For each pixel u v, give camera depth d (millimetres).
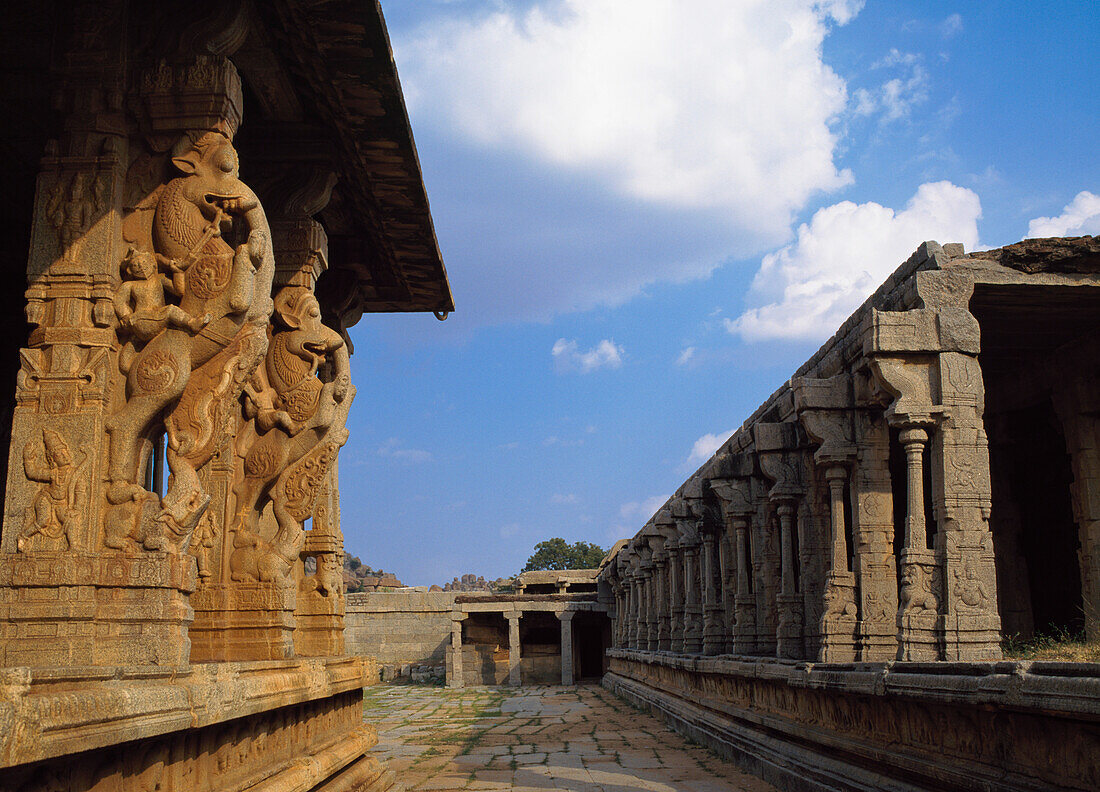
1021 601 18438
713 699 17234
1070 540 18641
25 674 3410
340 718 9867
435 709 26000
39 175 6375
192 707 4965
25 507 5820
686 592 23984
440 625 43062
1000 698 6723
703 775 12750
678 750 15750
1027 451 19453
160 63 6652
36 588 5648
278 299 9930
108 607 5672
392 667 42125
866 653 13016
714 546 22938
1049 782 6543
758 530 19766
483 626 41438
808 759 11070
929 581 11289
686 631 23609
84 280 6164
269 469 9445
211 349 6391
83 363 6070
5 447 11859
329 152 10211
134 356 6234
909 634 11125
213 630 8797
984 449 11398
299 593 11281
